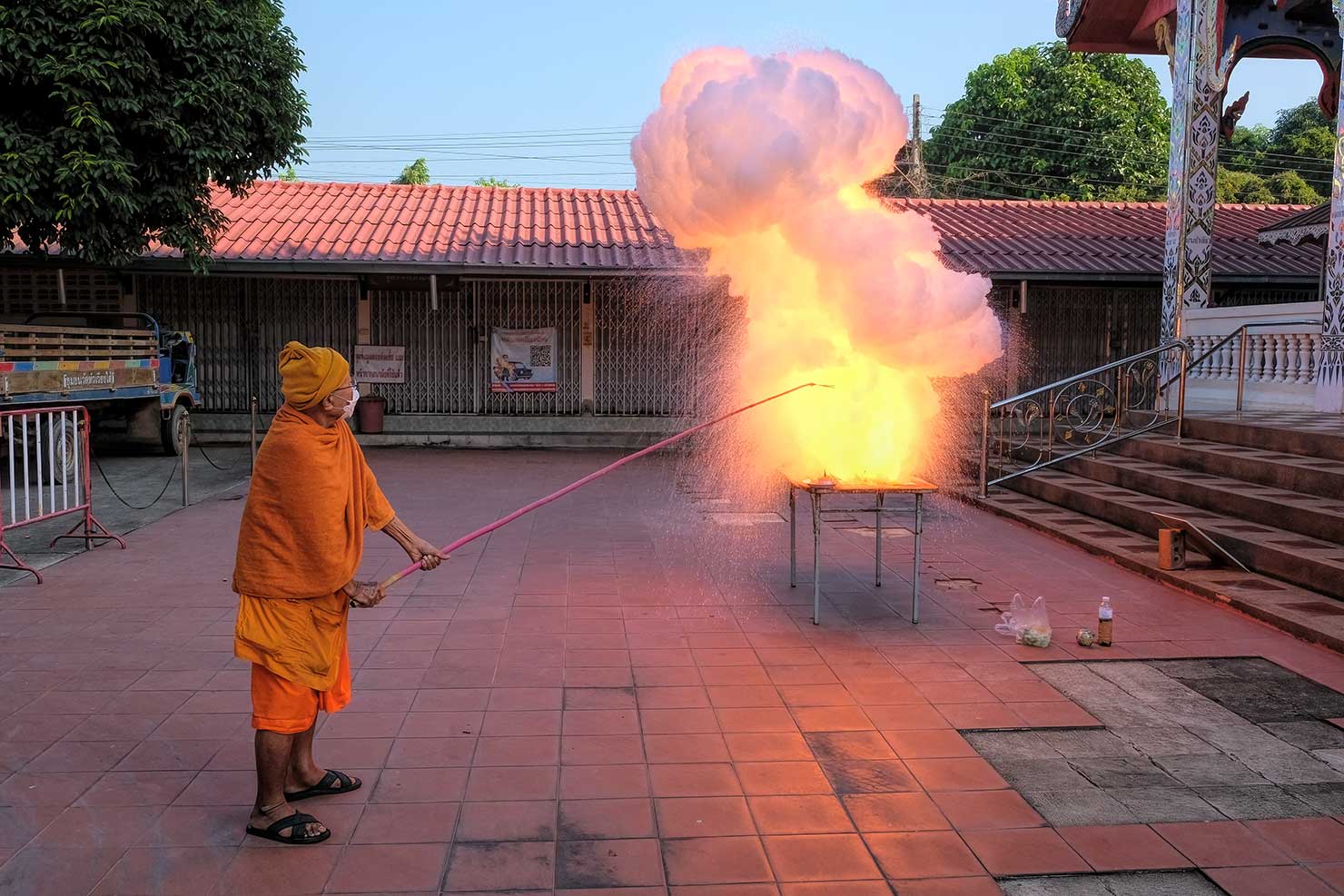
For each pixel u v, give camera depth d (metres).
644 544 7.82
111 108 9.92
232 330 14.95
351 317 15.09
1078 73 27.58
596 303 15.31
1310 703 4.41
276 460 3.06
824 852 3.11
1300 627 5.30
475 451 14.59
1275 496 7.20
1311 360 9.85
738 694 4.47
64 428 7.25
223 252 13.55
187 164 10.72
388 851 3.09
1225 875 2.99
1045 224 16.53
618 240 15.28
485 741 3.93
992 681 4.67
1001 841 3.19
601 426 15.29
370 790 3.50
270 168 12.03
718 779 3.61
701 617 5.70
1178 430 9.41
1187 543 6.72
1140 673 4.79
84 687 4.51
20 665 4.81
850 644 5.21
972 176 27.20
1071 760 3.81
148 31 10.03
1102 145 27.17
